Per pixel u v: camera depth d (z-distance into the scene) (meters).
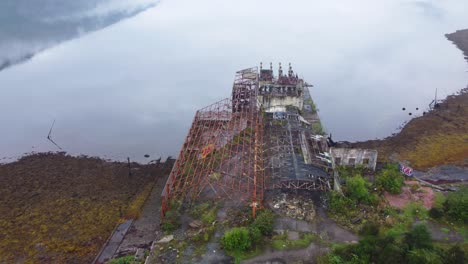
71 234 63.34
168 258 54.44
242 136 79.69
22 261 58.06
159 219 65.75
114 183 76.88
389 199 65.81
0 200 70.56
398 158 84.06
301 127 82.38
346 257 52.53
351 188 64.38
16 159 84.56
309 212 61.16
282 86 91.00
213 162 71.56
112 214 67.75
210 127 84.69
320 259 53.16
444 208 62.62
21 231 63.75
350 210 61.88
